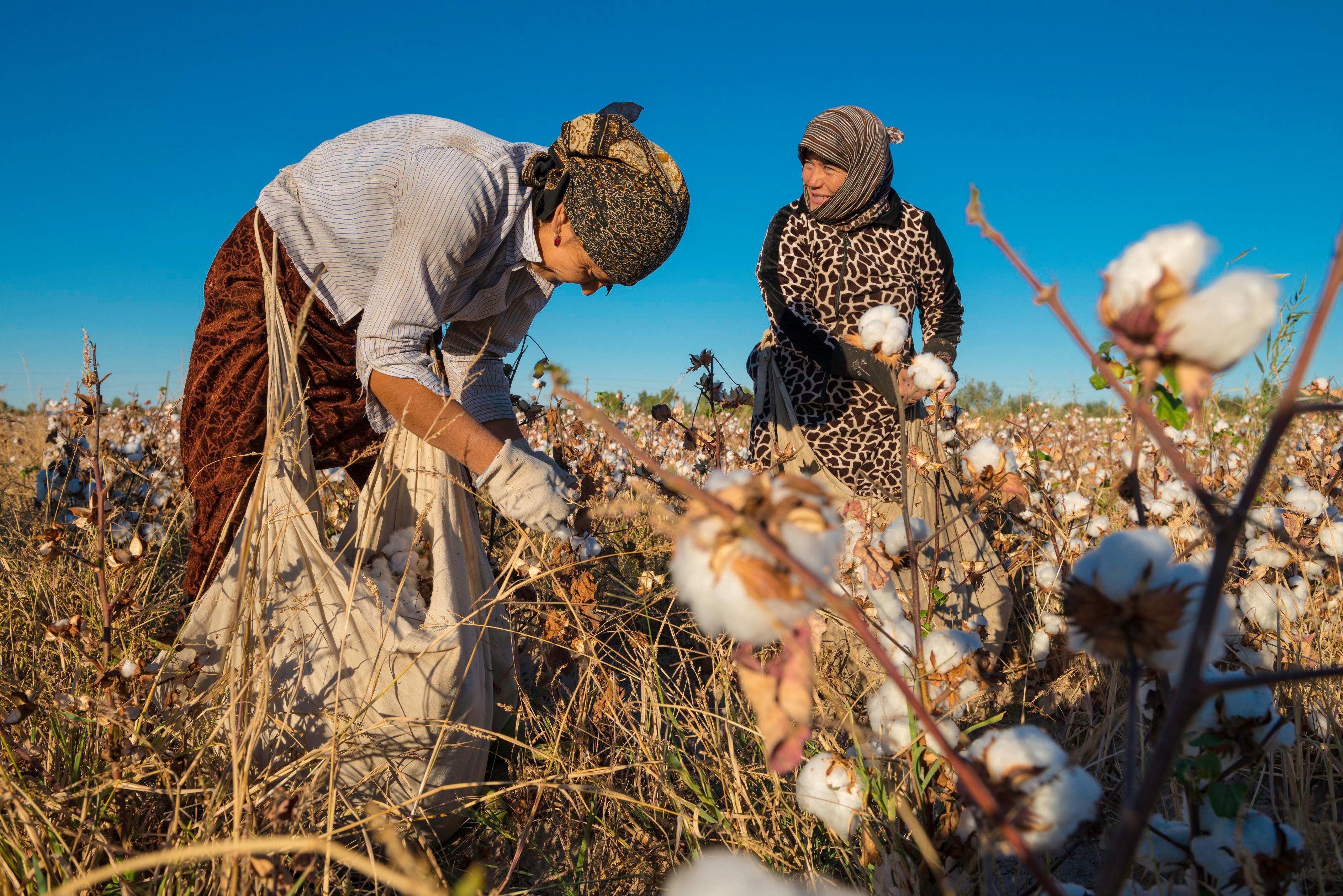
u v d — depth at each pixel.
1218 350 0.59
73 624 1.73
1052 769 0.82
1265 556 2.25
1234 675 1.16
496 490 1.87
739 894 0.46
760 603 0.56
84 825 1.45
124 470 4.23
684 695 2.38
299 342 1.65
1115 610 0.73
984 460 1.78
